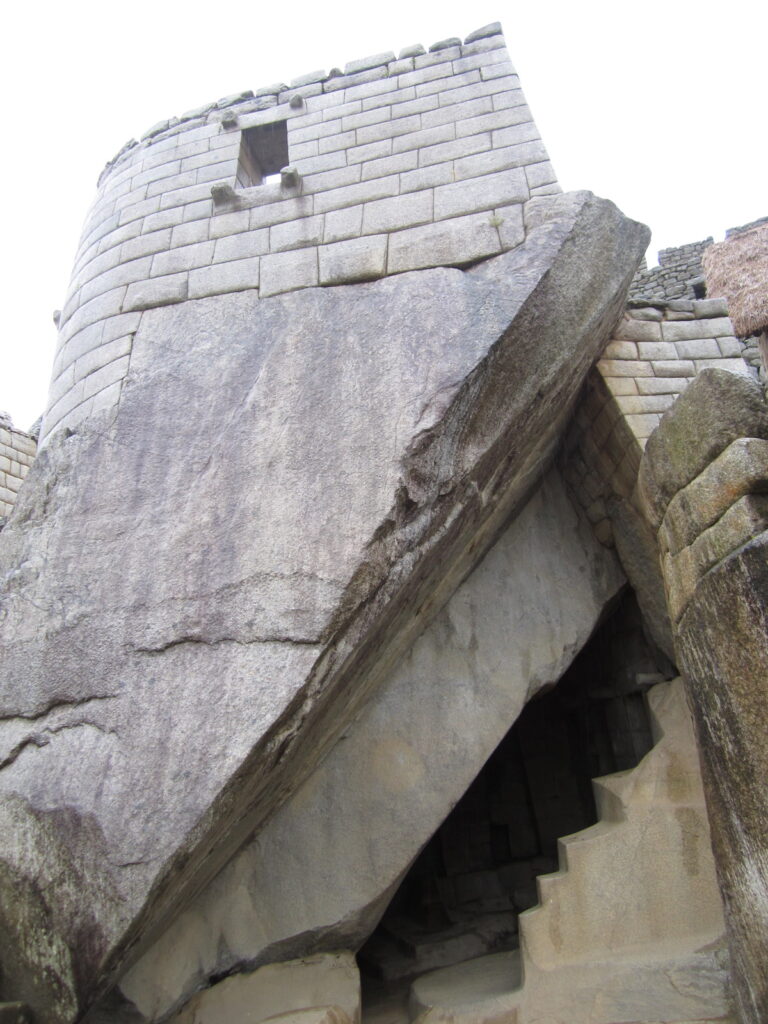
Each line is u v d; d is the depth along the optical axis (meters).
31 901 2.85
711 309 5.24
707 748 2.93
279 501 3.47
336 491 3.43
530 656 5.07
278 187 4.70
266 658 3.12
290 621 3.17
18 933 2.85
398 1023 4.21
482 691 4.86
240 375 3.94
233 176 4.91
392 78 4.98
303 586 3.23
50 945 2.80
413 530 3.53
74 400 4.38
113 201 5.16
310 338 3.97
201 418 3.84
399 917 6.43
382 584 3.37
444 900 6.36
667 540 3.29
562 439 5.62
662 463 3.23
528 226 4.19
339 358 3.83
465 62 4.91
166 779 2.95
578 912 4.01
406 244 4.27
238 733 2.99
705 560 2.83
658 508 3.36
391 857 4.23
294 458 3.56
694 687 3.02
